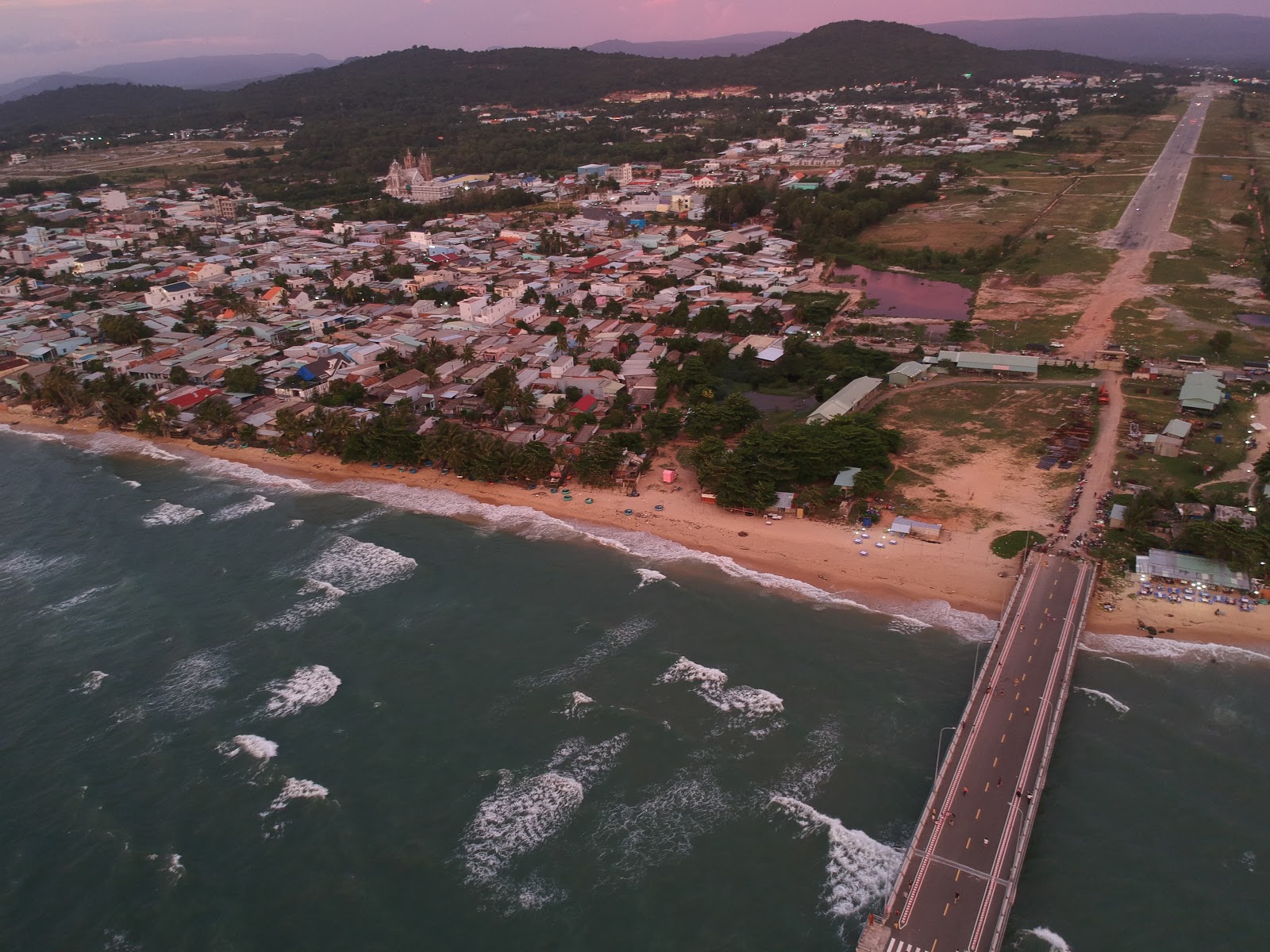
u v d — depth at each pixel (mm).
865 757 103312
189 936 85438
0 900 89500
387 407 193000
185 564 148750
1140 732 105562
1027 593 127625
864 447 163625
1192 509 143125
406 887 89812
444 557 148750
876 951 79312
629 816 97000
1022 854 87625
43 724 112562
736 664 119688
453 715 112125
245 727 111125
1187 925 83625
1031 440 176125
